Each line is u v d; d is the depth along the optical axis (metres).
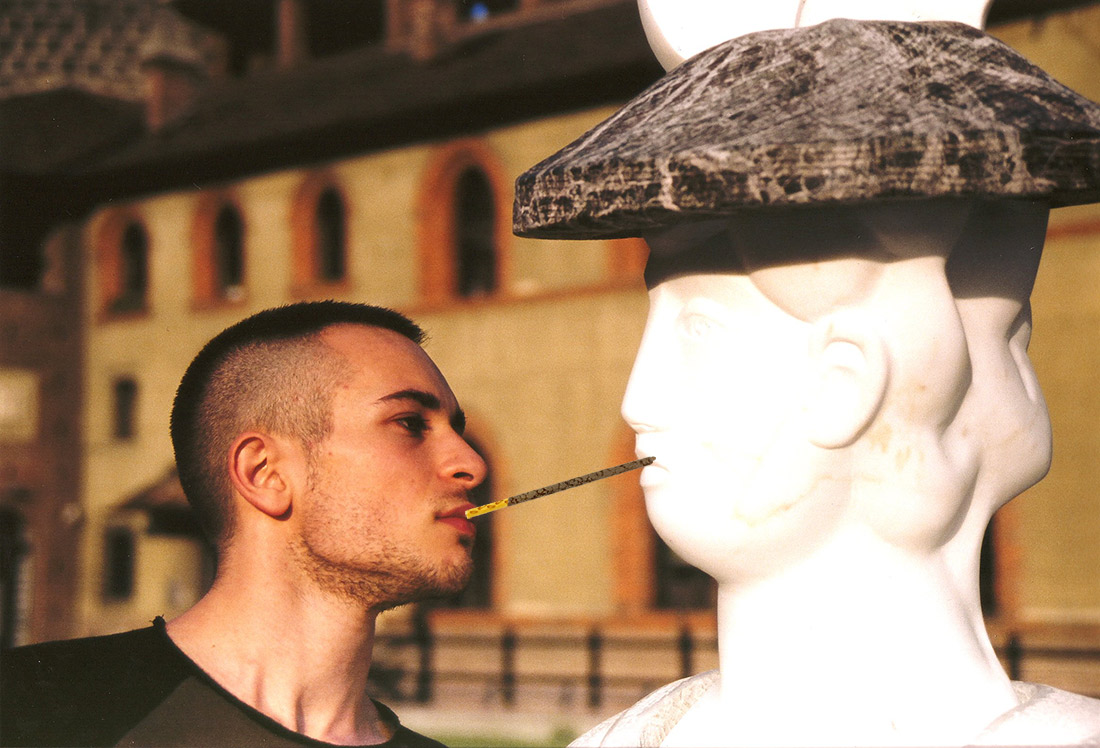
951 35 1.78
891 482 1.77
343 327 2.43
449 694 20.48
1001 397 1.84
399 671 20.14
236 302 24.70
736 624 1.88
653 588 19.73
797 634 1.82
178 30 30.22
